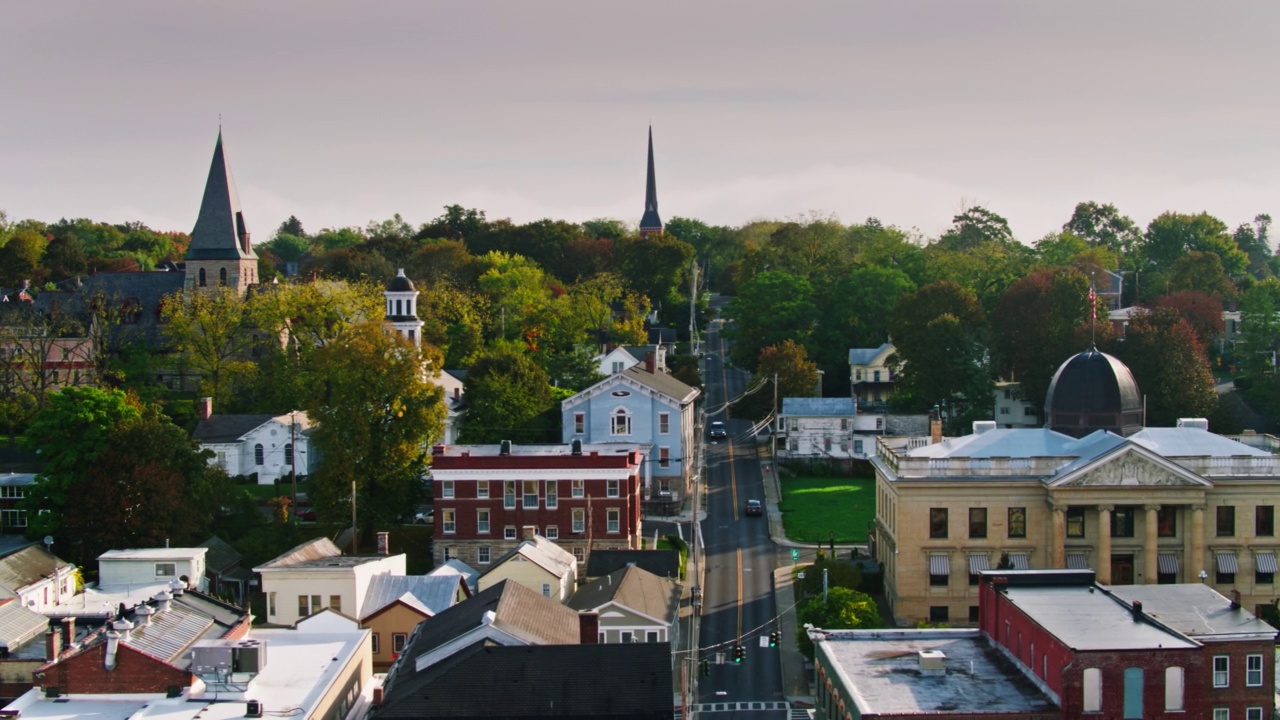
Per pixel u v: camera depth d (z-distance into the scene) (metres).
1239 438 133.25
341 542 144.38
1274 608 115.31
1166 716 71.00
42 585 114.56
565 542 139.25
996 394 194.75
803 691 104.94
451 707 78.06
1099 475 116.44
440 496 140.25
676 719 92.00
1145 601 81.38
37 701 75.44
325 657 84.44
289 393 178.88
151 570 122.94
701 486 173.25
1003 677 77.06
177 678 76.19
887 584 125.50
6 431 187.88
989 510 119.00
